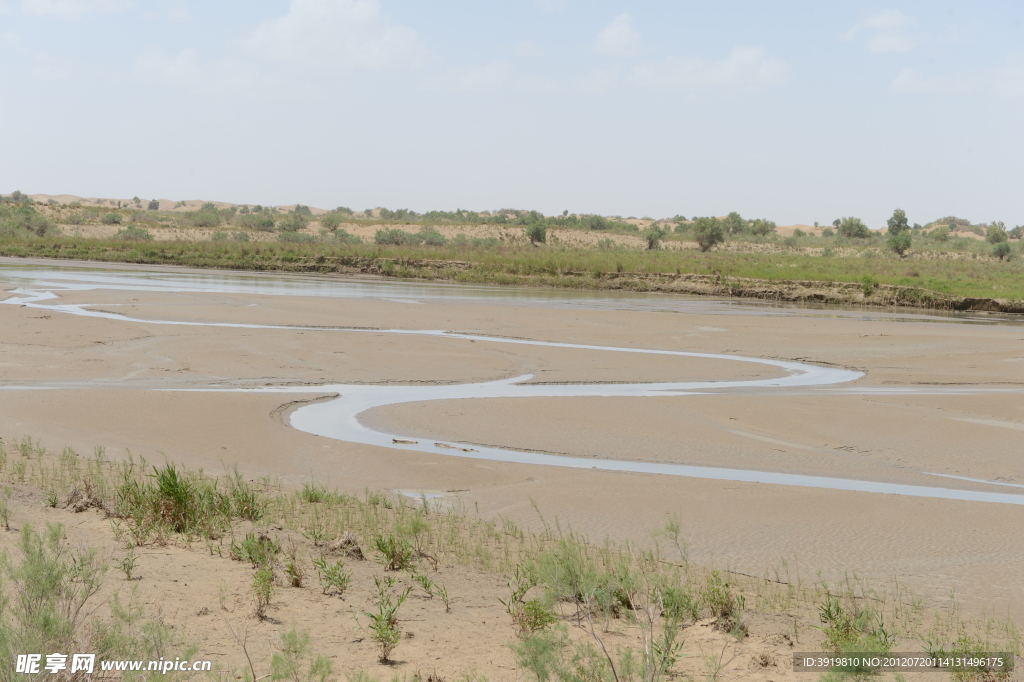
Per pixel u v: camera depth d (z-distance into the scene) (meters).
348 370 20.81
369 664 4.99
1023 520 10.58
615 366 22.45
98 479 9.86
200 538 7.82
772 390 19.44
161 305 33.06
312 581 6.83
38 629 4.23
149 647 4.63
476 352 24.17
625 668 4.83
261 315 31.16
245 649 4.86
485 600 6.77
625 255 64.75
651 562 8.40
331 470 12.31
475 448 13.92
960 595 8.05
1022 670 5.68
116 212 104.94
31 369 19.30
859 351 25.97
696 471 12.85
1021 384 20.62
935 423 16.00
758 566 8.77
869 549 9.41
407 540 8.52
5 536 6.80
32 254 63.41
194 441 13.64
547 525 9.92
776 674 5.23
